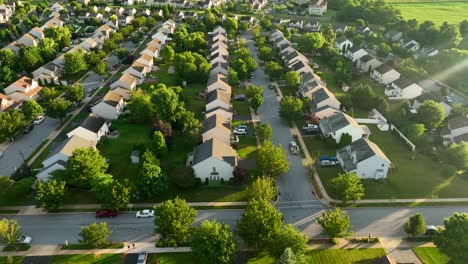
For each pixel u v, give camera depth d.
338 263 71.81
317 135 116.88
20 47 180.62
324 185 94.50
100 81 157.00
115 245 75.75
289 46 186.00
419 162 104.88
